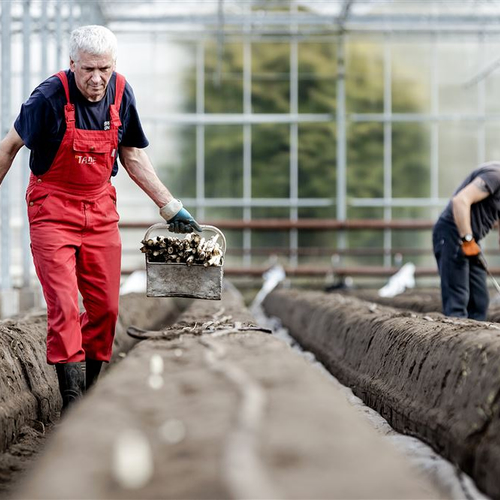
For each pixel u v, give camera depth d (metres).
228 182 44.34
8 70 27.05
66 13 38.19
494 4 42.72
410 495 5.11
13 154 10.88
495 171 16.70
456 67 44.44
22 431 11.40
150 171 12.01
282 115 44.38
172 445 6.20
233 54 44.31
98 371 11.95
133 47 44.34
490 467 8.22
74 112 10.70
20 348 13.20
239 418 6.69
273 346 10.62
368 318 16.78
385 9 43.59
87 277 11.37
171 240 11.80
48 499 5.11
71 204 11.04
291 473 5.50
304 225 43.59
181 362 9.55
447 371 10.44
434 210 44.47
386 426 12.04
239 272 43.16
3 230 27.02
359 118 44.38
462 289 17.22
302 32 44.09
